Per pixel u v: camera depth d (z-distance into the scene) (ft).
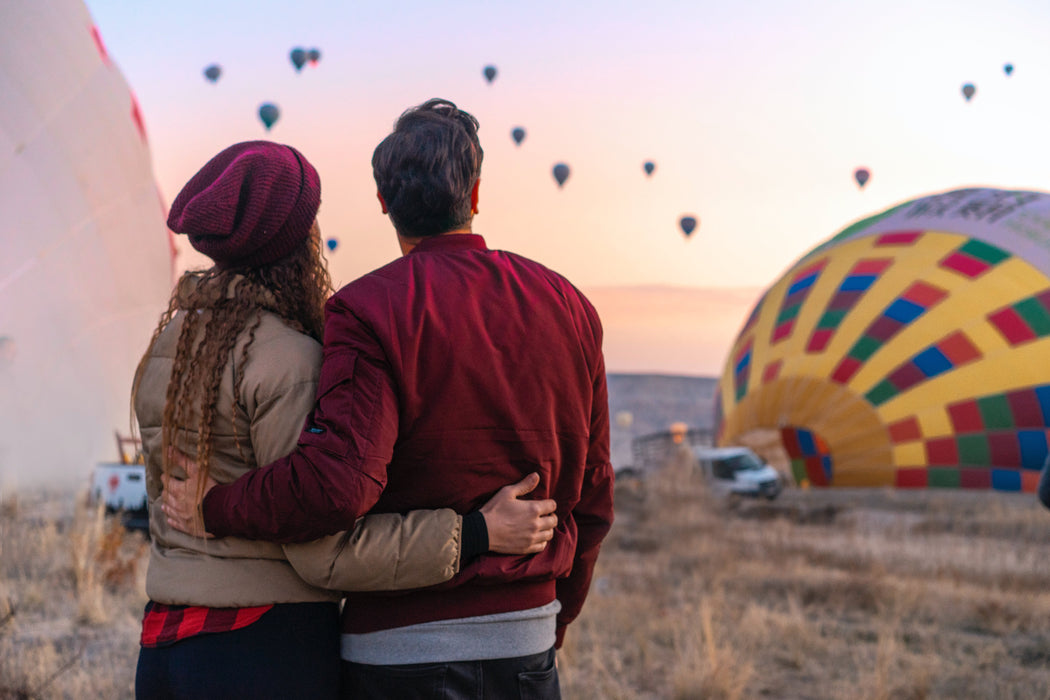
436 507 6.04
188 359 6.17
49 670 14.49
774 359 85.40
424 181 6.51
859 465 78.28
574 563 7.15
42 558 23.53
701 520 54.03
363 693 6.10
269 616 6.04
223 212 6.21
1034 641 21.95
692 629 21.70
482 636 6.08
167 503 6.08
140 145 54.29
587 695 16.60
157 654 6.02
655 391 328.08
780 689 17.85
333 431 5.68
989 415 75.00
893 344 79.05
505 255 6.63
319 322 6.81
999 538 47.73
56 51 47.93
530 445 6.13
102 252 48.03
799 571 33.22
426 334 5.91
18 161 44.29
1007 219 81.41
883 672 17.66
